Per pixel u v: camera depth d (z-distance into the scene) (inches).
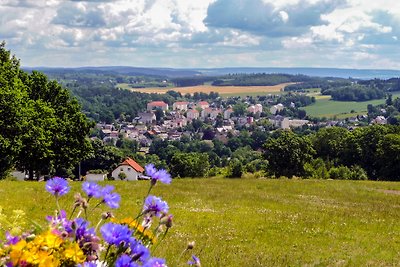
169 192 1064.8
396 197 1298.0
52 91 1699.1
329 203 1077.8
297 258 502.0
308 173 2778.1
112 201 119.3
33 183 1062.4
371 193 1387.8
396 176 2869.1
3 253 98.3
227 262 436.8
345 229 719.1
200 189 1198.9
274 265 452.1
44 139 1470.2
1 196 732.0
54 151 1637.6
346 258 530.3
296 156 2723.9
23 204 642.2
